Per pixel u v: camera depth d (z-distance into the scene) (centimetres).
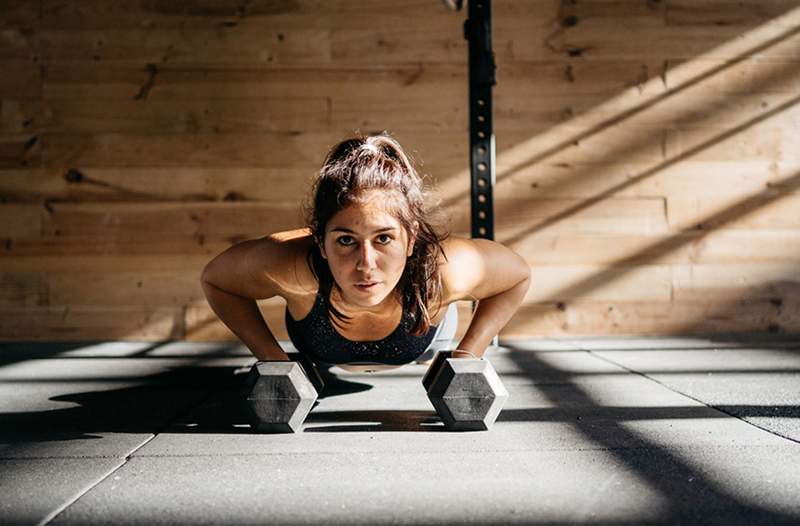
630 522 85
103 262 300
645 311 305
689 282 306
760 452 116
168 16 302
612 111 306
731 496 94
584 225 305
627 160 306
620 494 95
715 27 308
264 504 92
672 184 307
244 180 302
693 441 124
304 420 144
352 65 304
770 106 308
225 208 302
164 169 301
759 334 299
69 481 103
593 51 306
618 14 307
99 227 300
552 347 266
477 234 248
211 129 302
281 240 145
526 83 305
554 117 305
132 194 300
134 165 300
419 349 157
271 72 303
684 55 308
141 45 302
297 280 142
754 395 168
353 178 120
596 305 305
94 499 95
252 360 241
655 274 305
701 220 307
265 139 302
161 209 301
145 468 110
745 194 307
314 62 304
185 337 301
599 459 113
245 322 154
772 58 309
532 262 304
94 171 300
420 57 304
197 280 301
